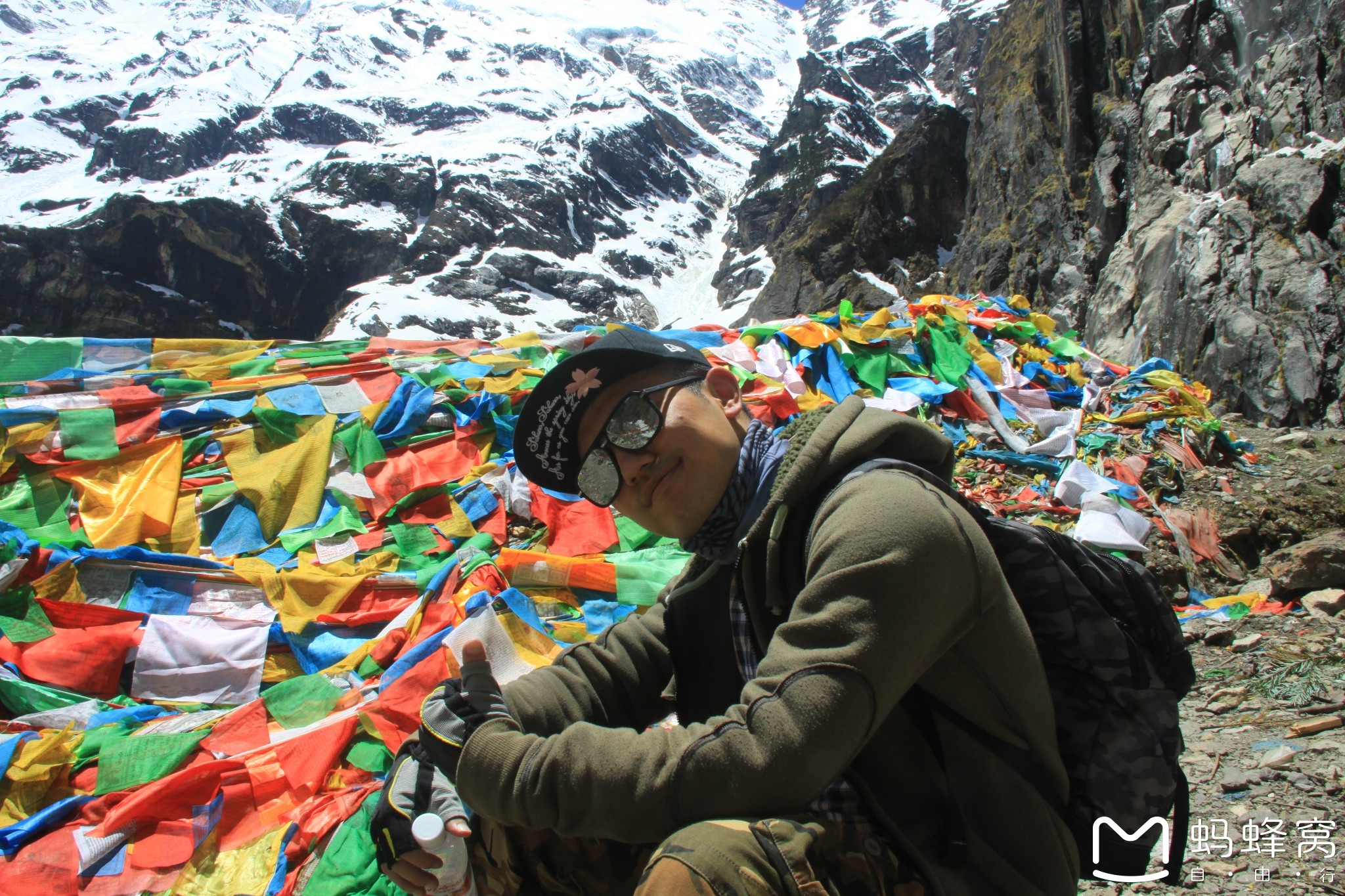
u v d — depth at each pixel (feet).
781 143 350.43
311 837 8.55
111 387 16.05
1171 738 4.53
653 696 5.59
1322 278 41.52
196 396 16.07
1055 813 4.37
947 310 23.13
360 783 9.70
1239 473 19.81
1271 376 39.75
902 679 3.95
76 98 449.48
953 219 186.29
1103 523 16.11
